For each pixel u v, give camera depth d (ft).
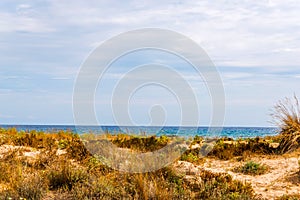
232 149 47.88
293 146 46.88
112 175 31.71
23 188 26.71
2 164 31.91
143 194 26.86
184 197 27.61
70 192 27.66
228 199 28.12
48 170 30.94
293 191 32.58
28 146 44.29
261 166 39.40
